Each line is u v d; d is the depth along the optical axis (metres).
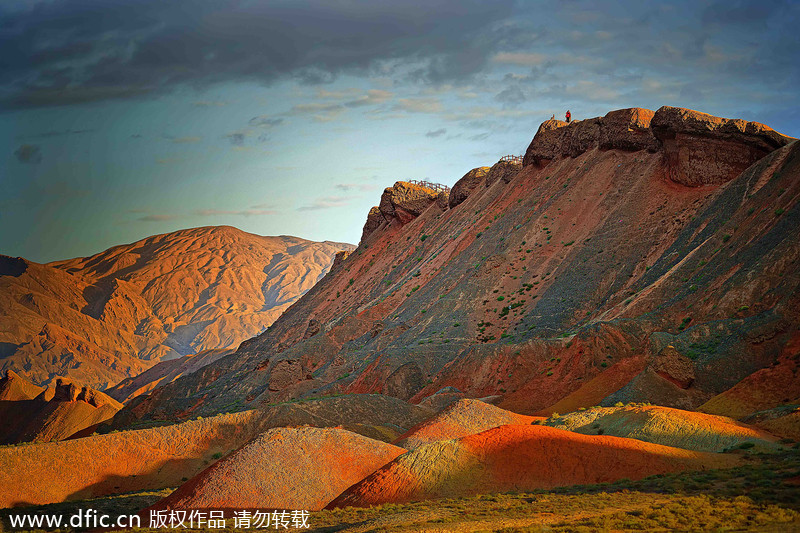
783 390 67.88
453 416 71.06
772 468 47.78
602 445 53.81
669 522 37.59
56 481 75.75
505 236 142.00
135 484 77.69
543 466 52.81
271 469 58.19
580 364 90.19
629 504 43.44
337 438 62.00
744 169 115.75
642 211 123.44
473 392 98.81
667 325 90.12
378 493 53.75
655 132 127.06
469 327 121.62
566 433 55.72
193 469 80.81
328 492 56.78
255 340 197.75
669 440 57.38
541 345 99.50
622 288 112.56
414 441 67.56
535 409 87.12
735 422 59.31
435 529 41.19
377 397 94.19
